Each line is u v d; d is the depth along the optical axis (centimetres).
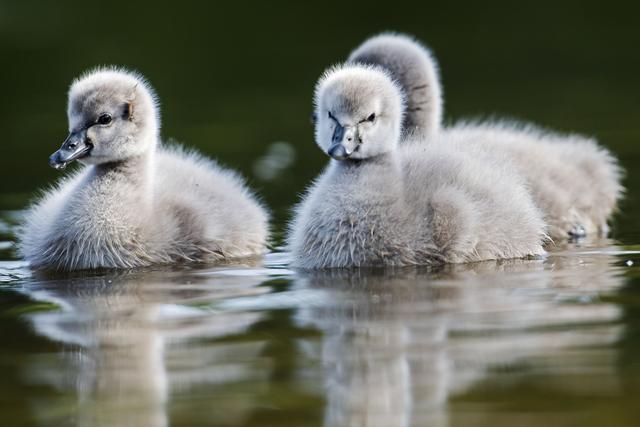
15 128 2580
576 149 1720
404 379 905
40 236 1490
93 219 1461
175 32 3369
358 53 1798
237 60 3181
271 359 964
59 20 3466
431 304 1135
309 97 2855
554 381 890
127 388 907
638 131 2364
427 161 1445
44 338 1057
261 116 2677
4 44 3216
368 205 1366
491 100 2745
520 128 2062
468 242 1364
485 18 3600
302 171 2125
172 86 2978
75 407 869
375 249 1360
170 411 853
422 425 813
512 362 936
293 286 1257
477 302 1140
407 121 1778
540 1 3788
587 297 1149
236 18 3497
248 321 1091
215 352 991
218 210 1541
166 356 984
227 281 1309
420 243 1354
